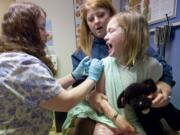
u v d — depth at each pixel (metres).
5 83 0.72
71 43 2.44
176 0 1.47
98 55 1.10
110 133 0.91
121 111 0.91
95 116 0.97
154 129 0.93
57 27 2.40
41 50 0.85
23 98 0.75
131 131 0.90
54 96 0.76
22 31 0.79
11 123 0.77
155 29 1.63
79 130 1.03
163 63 1.05
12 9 0.81
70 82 1.05
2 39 0.80
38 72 0.75
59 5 2.37
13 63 0.74
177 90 1.51
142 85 0.86
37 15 0.82
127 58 0.92
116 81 0.92
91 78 0.91
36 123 0.82
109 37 0.92
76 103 0.82
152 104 0.85
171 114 0.98
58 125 1.49
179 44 1.45
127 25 0.90
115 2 2.36
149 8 1.79
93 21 1.10
